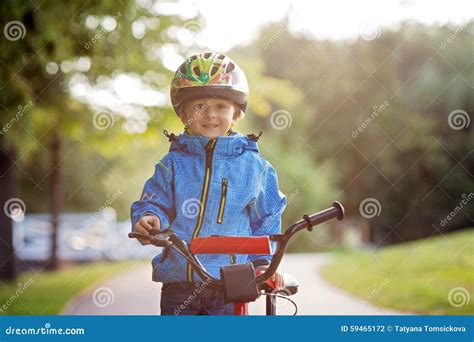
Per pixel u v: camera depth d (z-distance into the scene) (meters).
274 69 47.34
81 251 37.03
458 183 45.00
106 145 26.38
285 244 5.32
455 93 46.03
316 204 44.66
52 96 22.38
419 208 45.53
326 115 49.97
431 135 46.59
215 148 6.43
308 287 20.84
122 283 22.47
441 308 14.63
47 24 16.77
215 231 6.34
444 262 22.86
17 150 23.17
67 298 18.23
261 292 5.62
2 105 18.09
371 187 47.69
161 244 5.32
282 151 46.31
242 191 6.43
